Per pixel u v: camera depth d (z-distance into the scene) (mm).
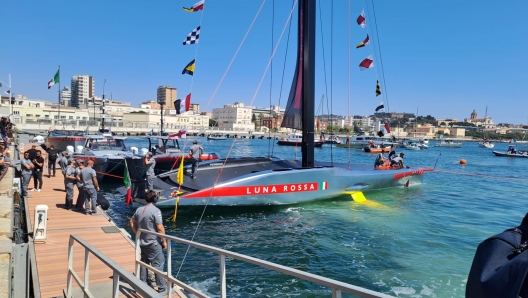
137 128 94500
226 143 88000
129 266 7320
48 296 5887
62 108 119250
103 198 13211
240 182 13156
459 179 26594
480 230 11680
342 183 15539
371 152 62438
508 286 1148
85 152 21312
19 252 8023
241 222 12398
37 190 15016
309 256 9227
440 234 11148
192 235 10977
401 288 7352
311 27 14586
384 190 18406
